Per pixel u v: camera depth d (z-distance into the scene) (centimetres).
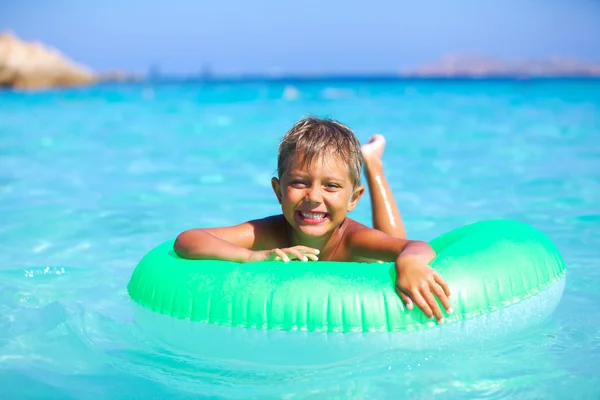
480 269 259
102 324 277
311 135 268
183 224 455
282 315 238
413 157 772
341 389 214
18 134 1041
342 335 236
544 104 1642
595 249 386
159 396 214
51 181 620
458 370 227
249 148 854
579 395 208
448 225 450
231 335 242
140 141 946
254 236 299
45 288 324
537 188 570
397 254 270
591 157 734
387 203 366
